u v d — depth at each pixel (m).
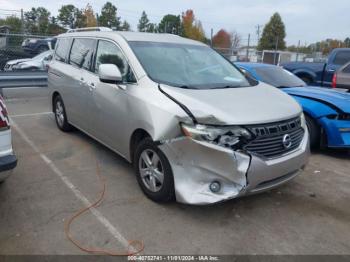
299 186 4.45
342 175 4.88
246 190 3.22
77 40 5.66
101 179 4.36
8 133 3.22
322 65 11.34
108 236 3.19
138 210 3.64
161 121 3.43
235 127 3.18
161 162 3.53
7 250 2.94
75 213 3.54
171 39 4.92
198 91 3.74
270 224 3.52
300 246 3.19
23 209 3.58
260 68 7.03
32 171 4.53
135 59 4.12
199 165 3.22
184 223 3.45
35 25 33.09
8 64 11.68
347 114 5.36
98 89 4.59
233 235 3.30
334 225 3.57
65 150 5.34
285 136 3.45
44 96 9.98
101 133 4.77
